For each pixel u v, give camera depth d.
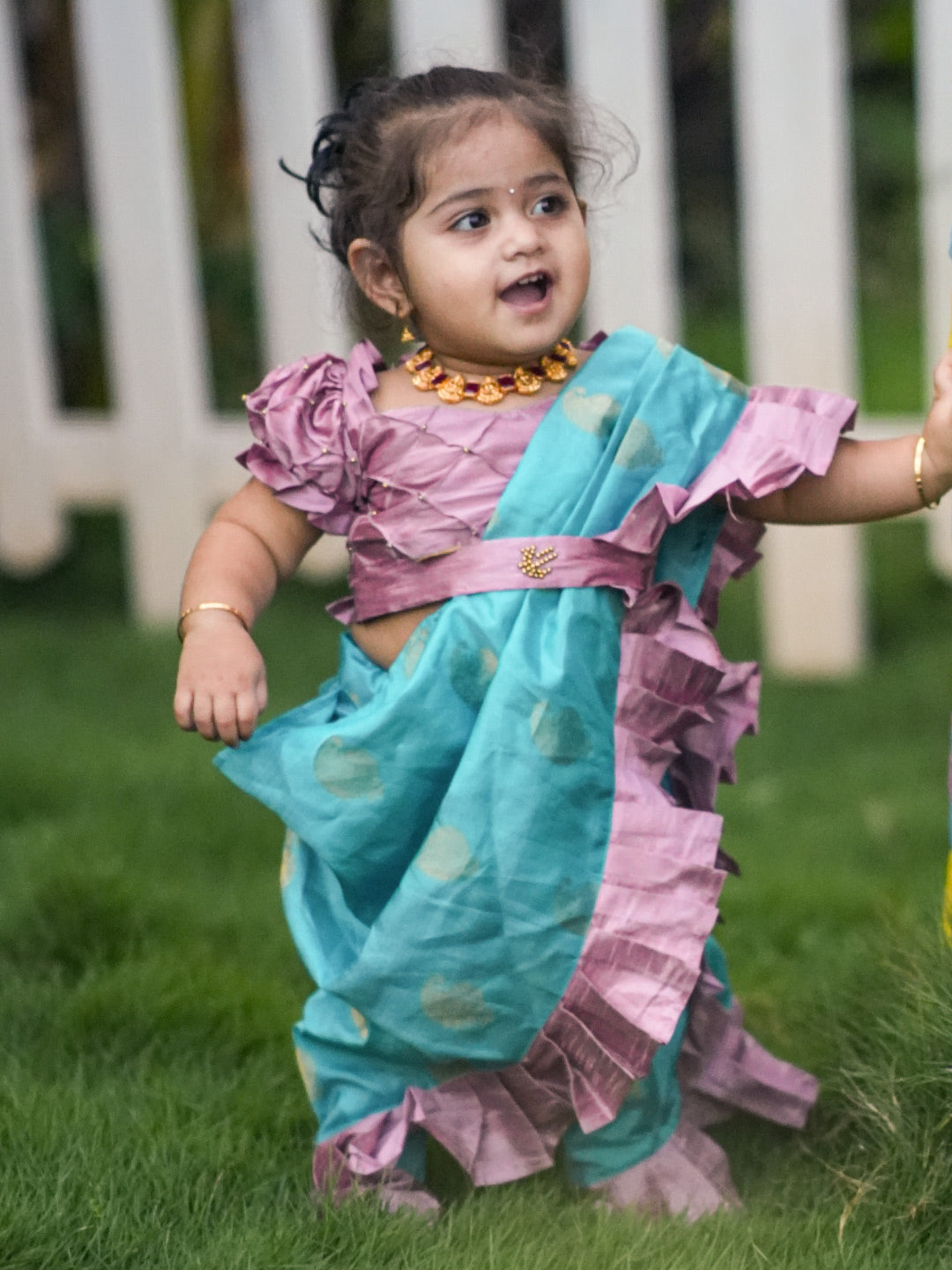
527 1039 2.37
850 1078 2.63
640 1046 2.31
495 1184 2.53
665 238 5.77
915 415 8.33
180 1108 2.76
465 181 2.37
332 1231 2.34
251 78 6.02
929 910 3.12
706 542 2.52
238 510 2.55
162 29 6.14
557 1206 2.51
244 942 3.61
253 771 2.45
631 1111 2.47
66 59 7.95
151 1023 3.10
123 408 6.47
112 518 8.38
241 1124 2.76
